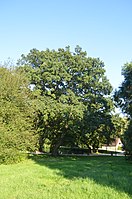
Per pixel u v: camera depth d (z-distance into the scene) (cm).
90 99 3866
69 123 3772
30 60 3766
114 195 1081
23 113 2572
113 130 4225
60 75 3584
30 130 2600
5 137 2314
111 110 4034
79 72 3806
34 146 2620
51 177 1589
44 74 3547
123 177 1568
